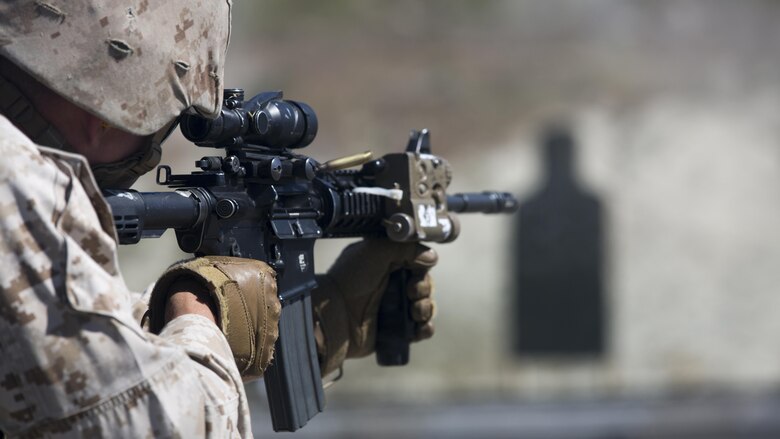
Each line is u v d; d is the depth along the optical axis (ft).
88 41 9.80
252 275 11.42
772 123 83.20
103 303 8.85
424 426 72.43
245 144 13.12
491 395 78.89
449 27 82.89
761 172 82.89
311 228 14.43
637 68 83.51
